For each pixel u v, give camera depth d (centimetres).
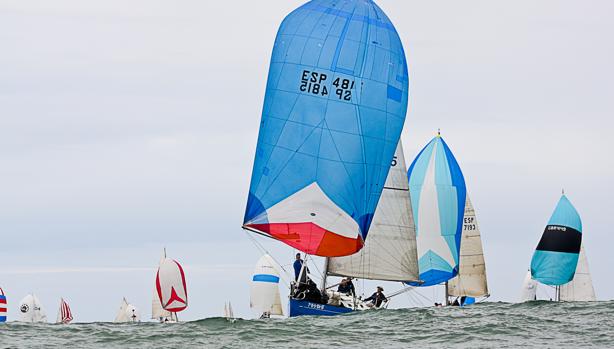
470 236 17638
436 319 9825
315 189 11869
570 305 11225
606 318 9606
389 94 12119
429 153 16500
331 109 11906
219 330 8675
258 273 16612
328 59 11962
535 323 9312
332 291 12294
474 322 9450
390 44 12188
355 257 13662
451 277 16362
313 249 11875
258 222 12000
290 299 11806
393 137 12231
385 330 8894
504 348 7919
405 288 14075
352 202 11950
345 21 12075
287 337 8406
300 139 11906
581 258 18650
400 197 14050
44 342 8000
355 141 11931
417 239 16350
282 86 12031
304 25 12088
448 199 16300
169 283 13500
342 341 8275
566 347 7956
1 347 7712
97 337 8269
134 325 9131
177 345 7919
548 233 17650
